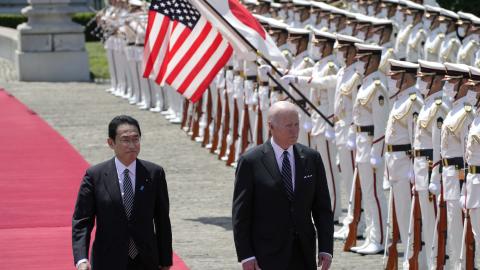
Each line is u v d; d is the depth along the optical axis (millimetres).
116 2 73750
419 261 31422
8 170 49656
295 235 23438
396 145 31594
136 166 23312
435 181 29625
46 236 36500
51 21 88062
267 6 52094
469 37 47906
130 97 74375
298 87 40688
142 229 23000
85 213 23172
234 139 50750
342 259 33719
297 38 40375
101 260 23016
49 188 45375
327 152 38719
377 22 39281
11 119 66250
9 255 33875
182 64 40562
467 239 28438
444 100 29547
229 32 39000
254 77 47531
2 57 103312
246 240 23500
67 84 86250
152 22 40719
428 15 50375
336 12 45219
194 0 39438
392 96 31844
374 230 34531
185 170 50094
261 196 23438
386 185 34750
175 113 65000
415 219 30984
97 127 63125
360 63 34406
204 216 40188
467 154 27562
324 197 23875
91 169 23391
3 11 134500
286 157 23609
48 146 56312
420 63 29781
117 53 76188
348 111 36188
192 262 33156
